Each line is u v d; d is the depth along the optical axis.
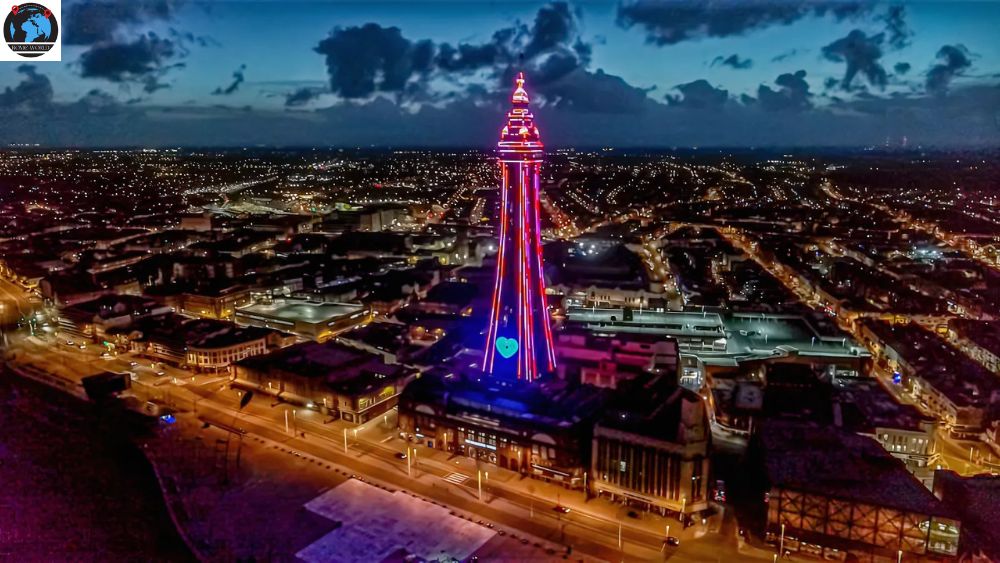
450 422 186.88
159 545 150.00
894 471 150.88
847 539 142.38
